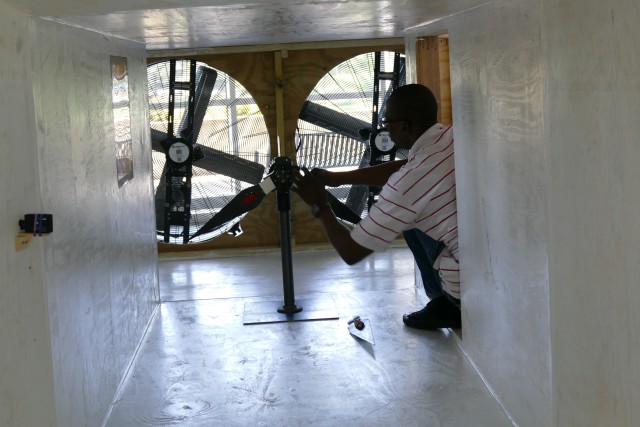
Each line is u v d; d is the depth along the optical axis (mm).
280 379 3295
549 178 2123
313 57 5609
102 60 3156
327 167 5875
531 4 2320
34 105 2086
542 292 2365
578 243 1916
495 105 2795
